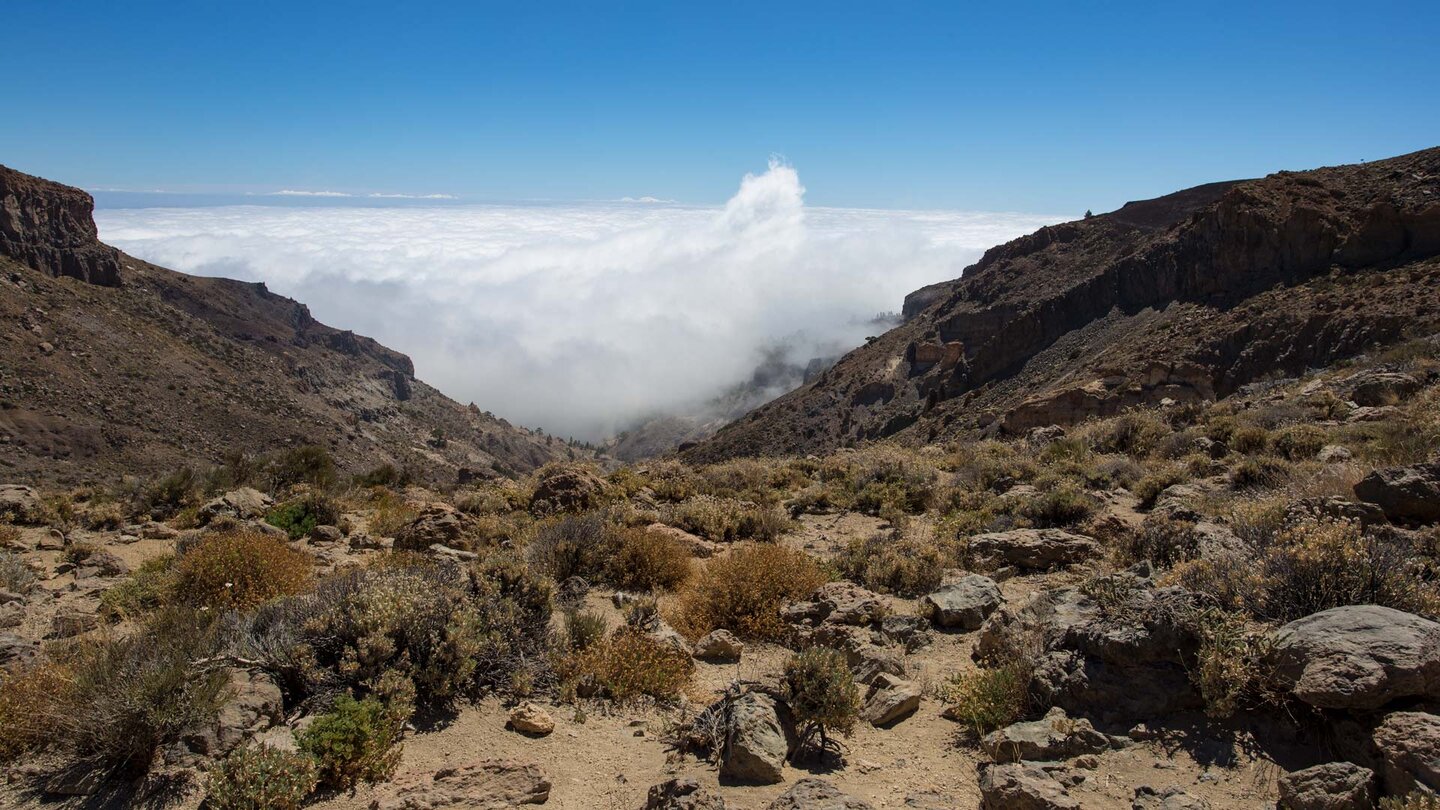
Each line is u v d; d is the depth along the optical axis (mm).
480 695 7316
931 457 24141
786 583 10305
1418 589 6105
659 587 11148
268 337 166500
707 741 6168
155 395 95250
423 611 7531
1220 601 6449
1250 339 40844
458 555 12773
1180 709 5629
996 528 13180
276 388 125375
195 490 18859
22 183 111938
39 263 109312
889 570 10883
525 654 8000
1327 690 4902
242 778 5234
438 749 6312
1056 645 6504
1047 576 10414
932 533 13945
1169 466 16266
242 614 8945
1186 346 44500
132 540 14602
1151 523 10703
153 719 5699
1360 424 16047
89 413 83062
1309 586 6203
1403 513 9391
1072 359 62875
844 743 6145
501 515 16828
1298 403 20266
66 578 11594
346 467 104750
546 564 11375
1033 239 101750
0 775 5785
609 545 11922
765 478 21219
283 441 103375
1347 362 27859
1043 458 20031
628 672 7520
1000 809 4828
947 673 7566
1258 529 8805
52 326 93000
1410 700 4832
